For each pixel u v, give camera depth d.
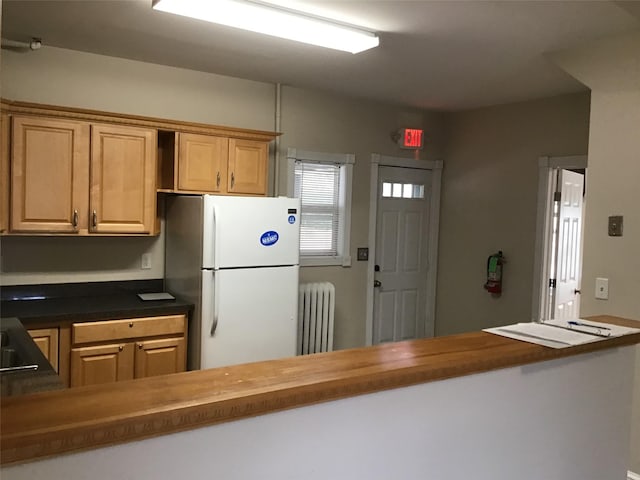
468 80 4.02
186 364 3.60
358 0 2.52
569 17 2.68
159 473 1.12
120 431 1.04
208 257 3.44
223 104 4.16
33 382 1.98
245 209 3.55
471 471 1.70
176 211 3.79
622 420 2.23
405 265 5.33
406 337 5.38
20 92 3.40
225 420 1.18
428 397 1.56
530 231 4.65
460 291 5.28
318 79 4.16
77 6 2.71
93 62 3.63
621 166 2.98
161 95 3.90
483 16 2.69
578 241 4.99
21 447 0.94
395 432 1.50
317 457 1.35
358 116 4.86
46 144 3.21
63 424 1.00
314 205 4.72
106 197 3.43
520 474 1.85
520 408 1.82
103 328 3.26
